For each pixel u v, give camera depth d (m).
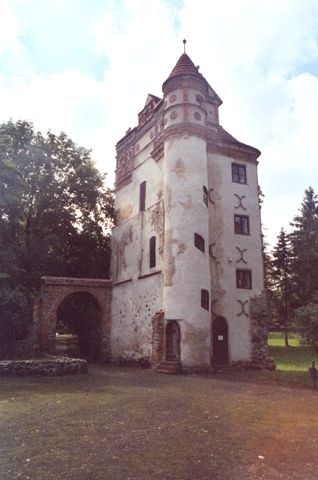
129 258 27.02
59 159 30.89
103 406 10.11
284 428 8.34
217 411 9.90
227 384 15.30
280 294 44.84
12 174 23.03
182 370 19.03
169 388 13.71
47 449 6.58
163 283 21.80
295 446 7.11
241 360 22.41
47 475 5.51
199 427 8.24
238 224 24.47
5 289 21.61
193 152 22.03
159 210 23.83
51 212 30.52
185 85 22.84
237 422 8.77
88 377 16.41
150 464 6.03
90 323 30.09
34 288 27.80
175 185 21.73
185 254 20.69
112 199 32.88
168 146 22.59
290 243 42.84
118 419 8.74
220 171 24.59
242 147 25.64
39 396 11.38
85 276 31.42
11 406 9.92
